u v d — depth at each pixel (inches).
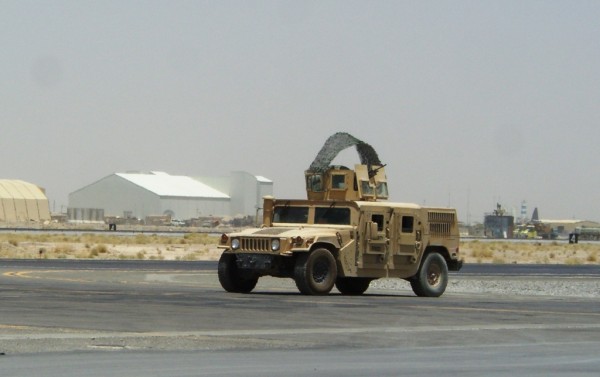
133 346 1350.9
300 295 2445.9
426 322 1774.1
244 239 2484.0
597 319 1916.8
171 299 2155.5
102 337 1429.6
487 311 2050.9
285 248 2425.0
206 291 2522.1
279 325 1660.9
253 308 1977.1
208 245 7785.4
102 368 1151.6
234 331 1550.2
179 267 4045.3
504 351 1382.9
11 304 1926.7
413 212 2635.3
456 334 1583.4
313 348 1373.0
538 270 4879.4
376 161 2674.7
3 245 6063.0
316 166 2618.1
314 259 2445.9
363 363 1230.9
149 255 5797.2
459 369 1192.8
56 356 1246.9
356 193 2596.0
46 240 7529.5
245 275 2524.6
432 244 2677.2
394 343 1451.8
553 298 2669.8
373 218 2566.4
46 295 2170.3
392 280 3570.4
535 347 1435.8
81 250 6136.8
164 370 1144.8
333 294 2618.1
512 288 3255.4
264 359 1250.6
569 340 1531.7
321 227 2549.2
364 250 2539.4
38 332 1485.0
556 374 1165.7
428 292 2655.0
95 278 3026.6
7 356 1242.6
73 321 1638.8
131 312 1813.5
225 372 1138.0
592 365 1248.8
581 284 3518.7
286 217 2620.6
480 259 6565.0
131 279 3056.1
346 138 2635.3
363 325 1696.6
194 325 1626.5
